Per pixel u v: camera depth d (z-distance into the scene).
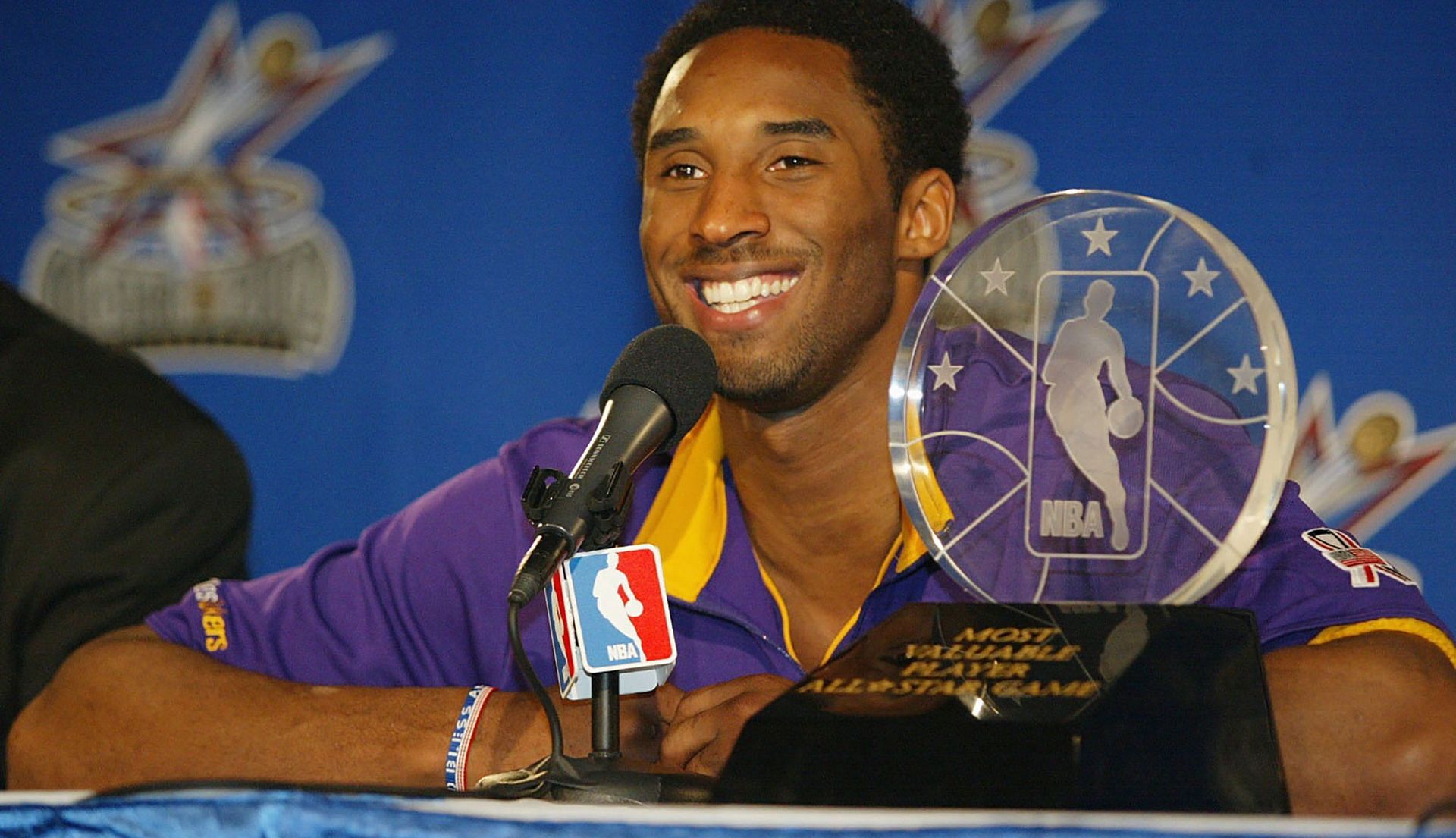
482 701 3.32
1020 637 2.51
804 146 3.53
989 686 2.32
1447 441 5.37
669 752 3.05
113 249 6.52
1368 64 5.44
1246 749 2.18
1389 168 5.42
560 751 2.61
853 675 2.38
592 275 6.15
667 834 1.82
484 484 4.11
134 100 6.54
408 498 6.26
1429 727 2.80
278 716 3.38
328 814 1.96
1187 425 2.80
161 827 2.01
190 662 3.62
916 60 3.81
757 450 3.68
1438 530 5.39
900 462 2.95
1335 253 5.45
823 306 3.51
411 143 6.29
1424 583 5.39
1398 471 5.40
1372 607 3.19
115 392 5.45
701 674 3.75
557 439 4.15
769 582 3.83
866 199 3.57
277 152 6.41
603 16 6.17
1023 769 2.13
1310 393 5.45
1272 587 3.31
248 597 4.00
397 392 6.28
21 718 3.66
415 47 6.30
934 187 3.82
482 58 6.25
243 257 6.45
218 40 6.47
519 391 6.20
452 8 6.28
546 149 6.20
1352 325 5.43
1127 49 5.65
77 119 6.57
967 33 5.78
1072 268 2.90
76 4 6.58
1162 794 2.11
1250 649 2.42
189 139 6.49
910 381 2.96
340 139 6.36
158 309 6.49
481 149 6.25
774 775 2.15
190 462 5.35
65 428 5.31
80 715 3.55
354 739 3.30
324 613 3.96
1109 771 2.13
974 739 2.17
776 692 3.09
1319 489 5.44
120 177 6.54
